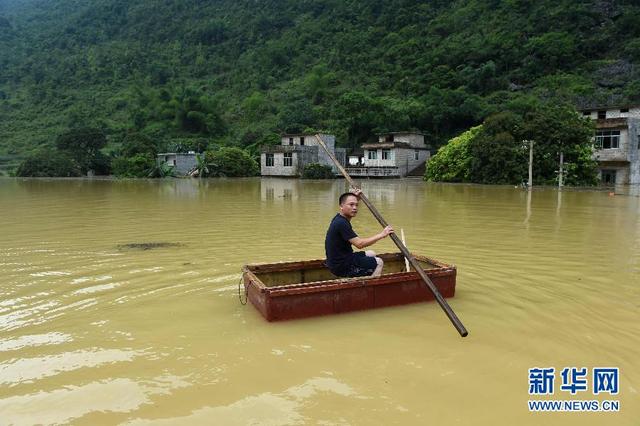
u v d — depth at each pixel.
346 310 5.14
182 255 8.01
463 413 3.33
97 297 5.76
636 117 31.53
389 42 71.94
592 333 4.66
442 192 23.42
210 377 3.81
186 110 63.91
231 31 93.62
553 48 56.66
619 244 9.00
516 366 4.00
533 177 29.22
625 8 60.72
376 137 52.53
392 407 3.39
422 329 4.75
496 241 9.34
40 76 84.62
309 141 45.94
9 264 7.39
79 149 47.56
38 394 3.58
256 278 5.34
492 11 69.06
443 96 53.41
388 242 9.33
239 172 46.06
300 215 13.55
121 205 16.70
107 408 3.39
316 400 3.47
